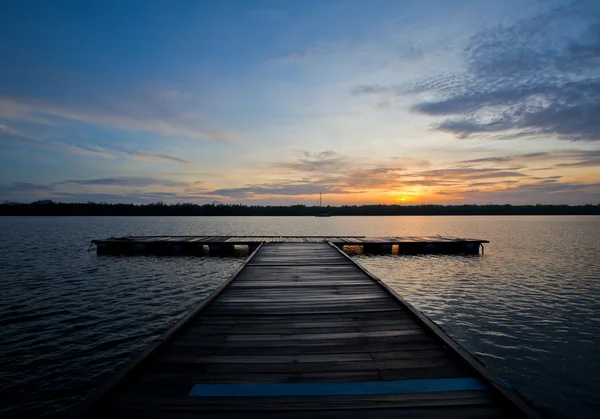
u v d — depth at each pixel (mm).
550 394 5707
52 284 13164
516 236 37125
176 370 3912
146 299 11125
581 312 9828
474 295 11766
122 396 3369
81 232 41750
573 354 7129
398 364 4090
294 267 11305
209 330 5262
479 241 22562
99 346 7336
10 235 35781
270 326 5469
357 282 8898
